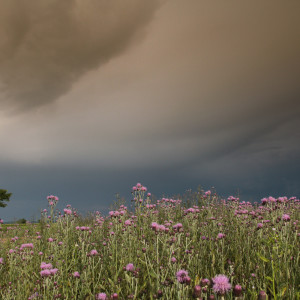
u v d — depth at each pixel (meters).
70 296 5.24
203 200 10.73
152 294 4.21
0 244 9.83
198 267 5.53
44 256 7.49
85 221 11.80
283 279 4.50
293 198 8.55
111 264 6.01
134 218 8.38
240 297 3.04
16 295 5.44
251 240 6.54
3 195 38.47
